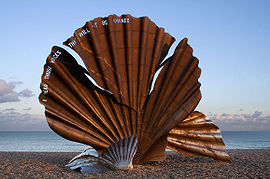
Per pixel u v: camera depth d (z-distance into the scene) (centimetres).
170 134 998
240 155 1219
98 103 795
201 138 977
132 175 666
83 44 784
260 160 1028
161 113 812
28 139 6556
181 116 826
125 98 781
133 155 752
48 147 3519
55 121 754
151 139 804
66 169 737
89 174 677
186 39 874
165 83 830
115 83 781
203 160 1044
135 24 814
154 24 841
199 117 982
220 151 951
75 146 3791
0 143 4597
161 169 771
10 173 643
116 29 804
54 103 773
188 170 765
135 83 794
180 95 836
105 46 795
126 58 799
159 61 838
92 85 783
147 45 817
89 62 769
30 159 894
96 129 777
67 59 794
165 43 864
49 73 782
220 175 696
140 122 794
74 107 778
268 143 4994
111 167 738
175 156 1180
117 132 779
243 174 720
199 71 862
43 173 656
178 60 855
